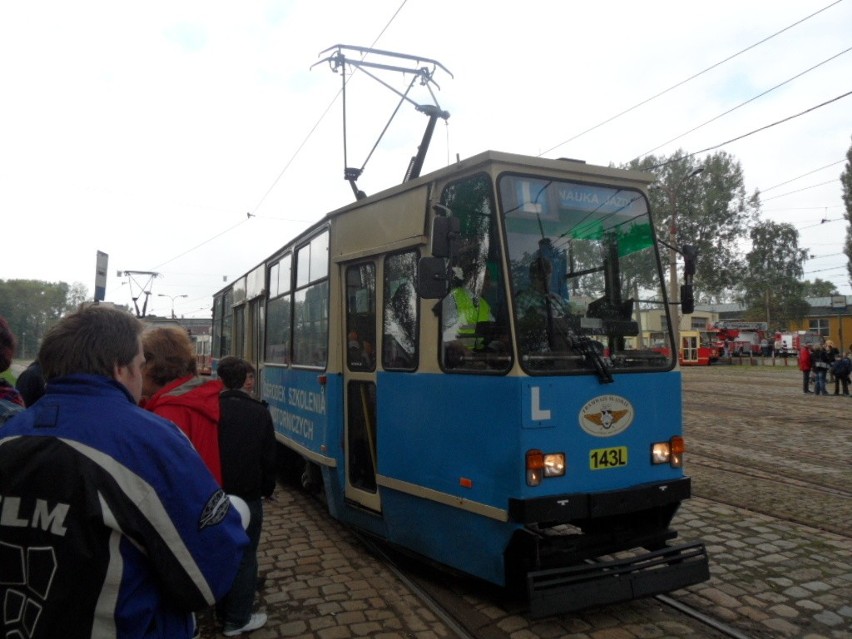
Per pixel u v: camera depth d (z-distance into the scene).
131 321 1.94
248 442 4.00
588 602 3.88
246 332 11.16
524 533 4.15
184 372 3.73
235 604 4.02
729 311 70.94
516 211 4.43
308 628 4.20
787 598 4.57
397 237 5.26
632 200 4.97
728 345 44.91
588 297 4.61
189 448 1.81
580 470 4.23
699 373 32.41
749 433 11.80
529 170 4.56
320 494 6.93
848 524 6.23
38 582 1.57
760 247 55.41
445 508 4.60
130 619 1.61
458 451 4.47
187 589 1.69
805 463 9.12
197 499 1.72
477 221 4.53
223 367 4.25
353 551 5.76
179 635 1.78
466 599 4.61
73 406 1.72
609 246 4.78
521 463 4.03
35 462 1.63
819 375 19.86
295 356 7.55
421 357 4.88
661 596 4.61
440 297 4.35
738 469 8.73
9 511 1.62
